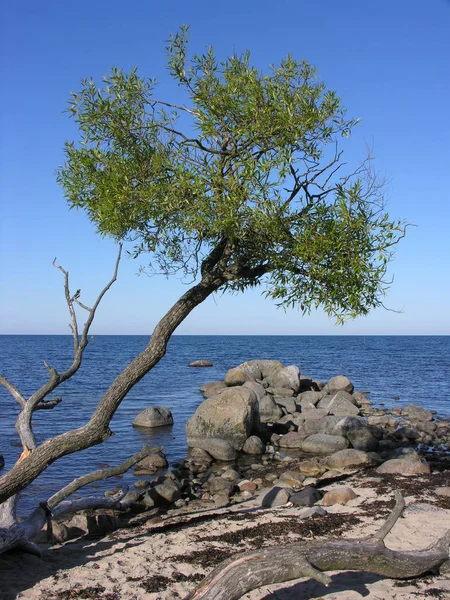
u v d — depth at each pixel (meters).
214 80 8.60
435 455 19.34
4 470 18.17
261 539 9.41
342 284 8.04
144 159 8.66
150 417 26.30
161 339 8.02
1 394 37.69
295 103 8.25
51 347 122.88
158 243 9.12
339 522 10.17
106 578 7.86
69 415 29.05
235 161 8.50
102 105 8.55
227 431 21.14
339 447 20.38
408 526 9.85
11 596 7.28
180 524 11.20
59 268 8.25
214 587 5.67
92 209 8.84
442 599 6.86
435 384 47.19
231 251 8.57
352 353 99.19
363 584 7.35
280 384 35.47
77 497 14.85
